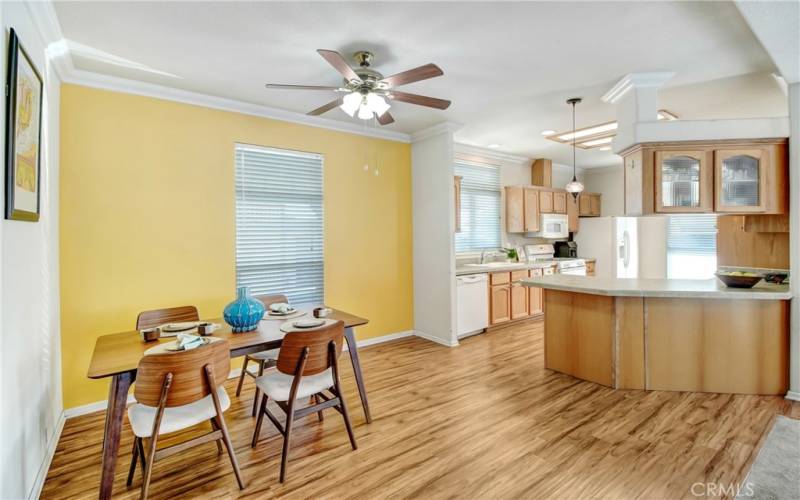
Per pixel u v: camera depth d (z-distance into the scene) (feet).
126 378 6.11
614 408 9.04
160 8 6.74
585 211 23.09
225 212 11.56
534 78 10.07
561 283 11.12
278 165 12.71
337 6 6.76
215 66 9.14
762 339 9.55
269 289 12.56
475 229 19.21
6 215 5.06
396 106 12.34
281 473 6.61
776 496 5.85
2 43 4.90
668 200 10.09
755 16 6.15
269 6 6.74
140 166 10.15
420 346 14.66
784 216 10.03
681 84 10.49
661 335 10.03
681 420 8.35
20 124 5.55
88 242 9.45
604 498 5.93
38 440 6.66
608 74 9.86
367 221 14.82
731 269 11.50
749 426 7.98
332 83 10.25
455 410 9.14
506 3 6.73
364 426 8.43
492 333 16.61
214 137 11.35
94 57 8.58
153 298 10.36
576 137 16.42
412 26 7.47
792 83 9.16
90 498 6.29
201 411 6.43
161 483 6.58
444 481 6.46
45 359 7.35
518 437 7.81
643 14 7.11
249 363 11.96
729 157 9.80
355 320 8.73
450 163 14.46
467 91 11.01
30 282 6.37
